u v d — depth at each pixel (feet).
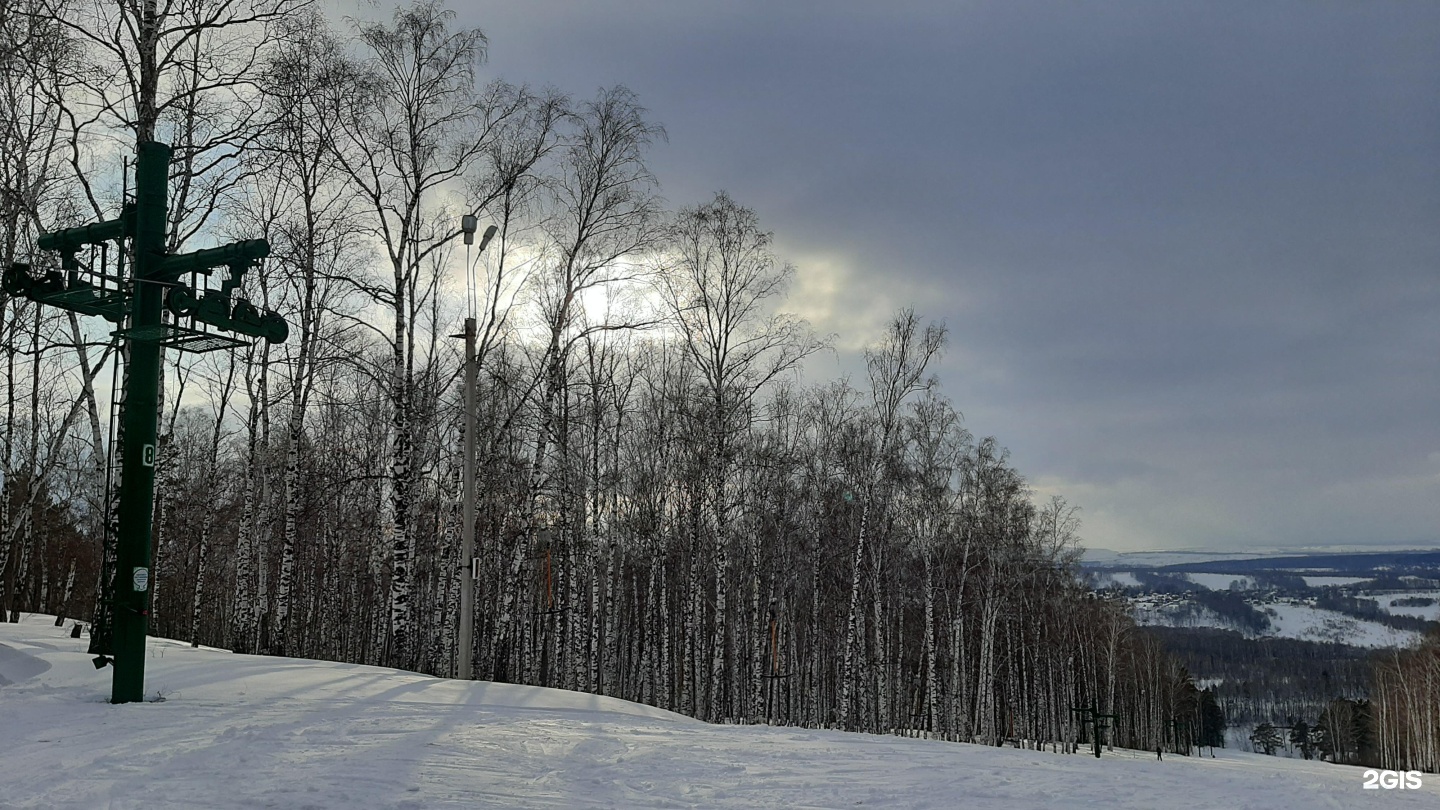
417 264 86.33
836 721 162.40
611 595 149.48
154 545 130.41
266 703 44.37
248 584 95.30
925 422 147.23
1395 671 270.87
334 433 131.23
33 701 41.68
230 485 156.87
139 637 42.22
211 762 28.02
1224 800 30.55
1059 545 199.93
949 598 167.53
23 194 72.18
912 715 188.96
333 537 133.18
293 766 27.76
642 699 130.82
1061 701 237.66
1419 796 34.35
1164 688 339.77
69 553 163.22
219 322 42.78
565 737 37.78
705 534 122.62
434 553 112.98
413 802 23.41
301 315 97.30
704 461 104.32
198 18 67.10
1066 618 224.74
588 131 94.48
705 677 147.33
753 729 51.01
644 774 29.99
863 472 127.75
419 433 93.50
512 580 101.60
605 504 126.41
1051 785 32.04
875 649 139.54
